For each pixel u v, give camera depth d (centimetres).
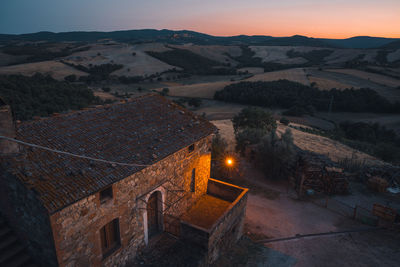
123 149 894
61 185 660
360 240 1323
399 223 1392
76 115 957
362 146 3900
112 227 861
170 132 1114
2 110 629
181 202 1217
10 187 694
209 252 998
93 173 742
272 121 3403
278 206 1655
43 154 723
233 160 2102
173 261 931
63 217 653
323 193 1827
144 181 933
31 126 802
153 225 1099
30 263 736
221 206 1337
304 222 1486
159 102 1324
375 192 1850
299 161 2030
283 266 1134
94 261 778
